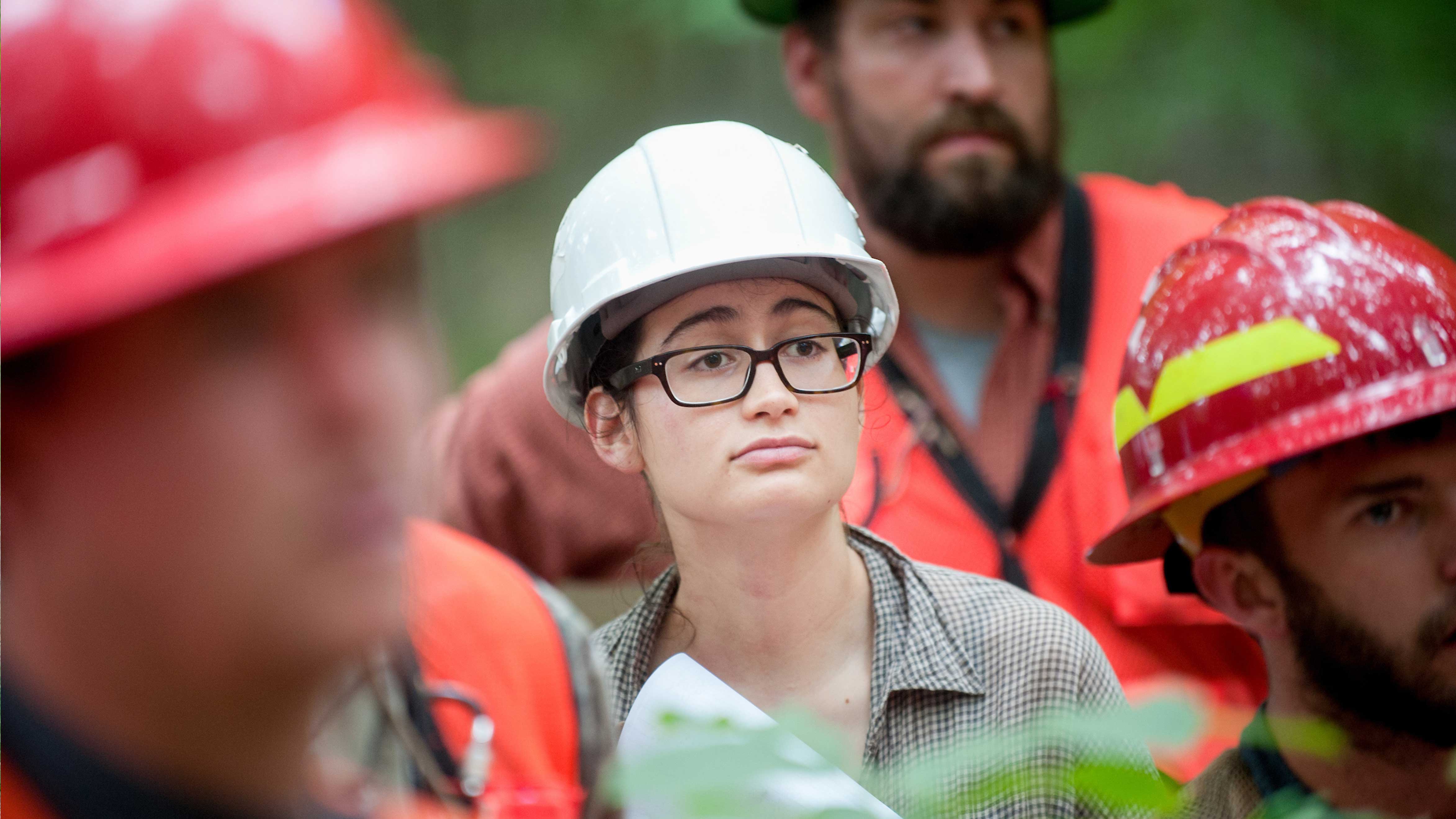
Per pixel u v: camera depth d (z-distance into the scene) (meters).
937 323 8.29
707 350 5.11
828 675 5.40
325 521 1.99
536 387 8.72
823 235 5.32
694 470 5.11
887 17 8.24
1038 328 7.97
